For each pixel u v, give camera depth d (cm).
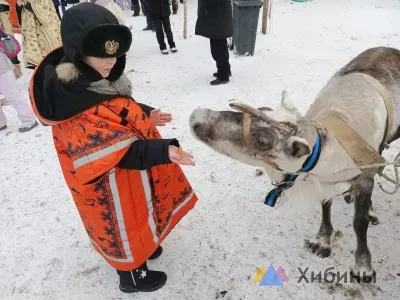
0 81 411
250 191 312
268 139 169
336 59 559
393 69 250
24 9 543
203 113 183
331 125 190
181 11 967
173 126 418
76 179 183
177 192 229
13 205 321
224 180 328
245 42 593
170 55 654
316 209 286
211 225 281
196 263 251
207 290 232
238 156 185
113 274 250
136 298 231
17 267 260
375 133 210
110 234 199
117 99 172
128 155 170
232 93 485
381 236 257
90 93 163
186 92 502
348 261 244
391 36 634
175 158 167
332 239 253
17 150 405
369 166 186
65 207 314
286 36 680
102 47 148
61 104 161
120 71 170
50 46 562
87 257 264
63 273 253
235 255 254
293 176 194
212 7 456
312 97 454
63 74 158
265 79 516
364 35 649
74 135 166
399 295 219
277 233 269
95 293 238
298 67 543
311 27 715
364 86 224
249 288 231
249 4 557
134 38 782
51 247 274
